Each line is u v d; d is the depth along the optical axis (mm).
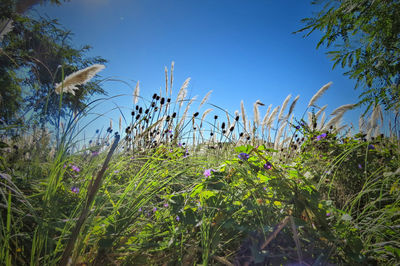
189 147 3537
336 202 2162
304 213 1396
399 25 3543
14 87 5570
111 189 1692
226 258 1207
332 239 1250
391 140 3477
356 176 2303
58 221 1173
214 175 1607
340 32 3930
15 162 1868
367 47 3840
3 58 5793
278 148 4320
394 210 1426
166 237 1349
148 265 1177
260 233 1252
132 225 1354
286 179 1507
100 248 1142
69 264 981
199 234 1363
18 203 1353
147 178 1732
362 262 1211
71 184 1651
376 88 3877
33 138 2012
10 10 6215
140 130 3574
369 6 3516
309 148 3189
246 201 1431
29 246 1148
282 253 1193
